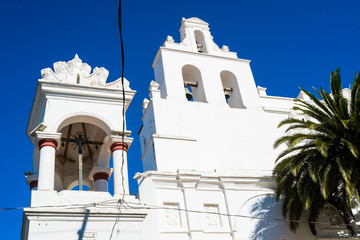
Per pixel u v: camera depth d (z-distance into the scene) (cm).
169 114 2353
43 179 1653
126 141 1864
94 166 2053
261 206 2109
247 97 2673
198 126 2367
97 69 2053
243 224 2020
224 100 2575
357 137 1952
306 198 1933
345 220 2123
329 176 1923
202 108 2455
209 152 2291
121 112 1947
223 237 1961
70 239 1538
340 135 1977
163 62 2623
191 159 2211
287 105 2742
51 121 1806
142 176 2003
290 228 2055
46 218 1545
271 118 2581
